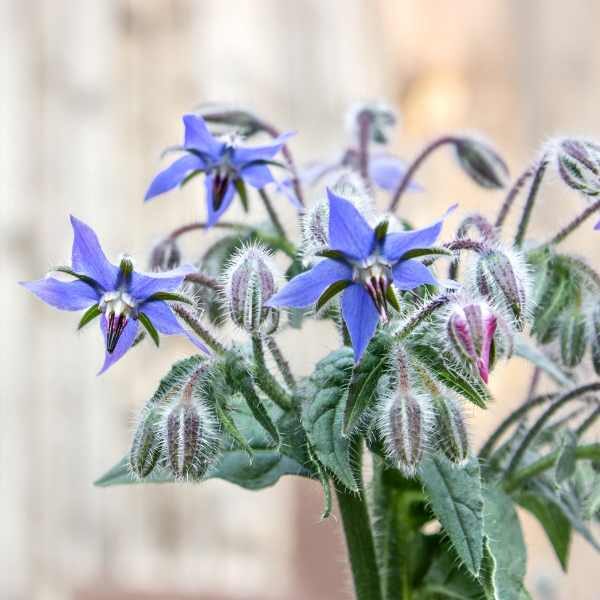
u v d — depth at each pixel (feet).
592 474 1.33
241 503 2.85
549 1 3.17
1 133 2.89
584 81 3.15
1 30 2.90
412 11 3.10
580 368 1.38
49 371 2.87
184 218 2.86
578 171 1.30
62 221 2.90
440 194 2.91
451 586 1.32
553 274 1.31
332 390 1.21
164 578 2.83
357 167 1.48
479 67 3.12
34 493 2.85
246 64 2.93
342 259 1.20
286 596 2.69
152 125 2.92
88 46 2.92
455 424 1.21
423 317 1.21
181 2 2.94
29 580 2.84
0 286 2.87
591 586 2.82
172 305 1.24
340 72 3.00
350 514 1.28
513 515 1.27
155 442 1.24
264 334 1.23
